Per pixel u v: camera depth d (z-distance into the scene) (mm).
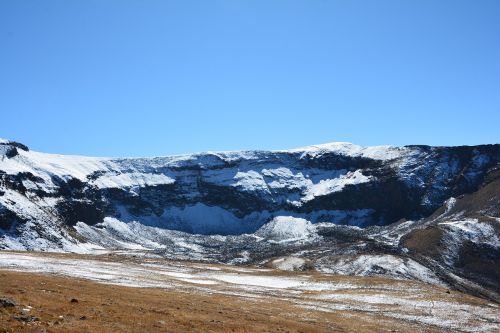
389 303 83188
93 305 42562
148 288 74312
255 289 93312
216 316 49344
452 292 100250
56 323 32250
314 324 56375
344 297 88000
